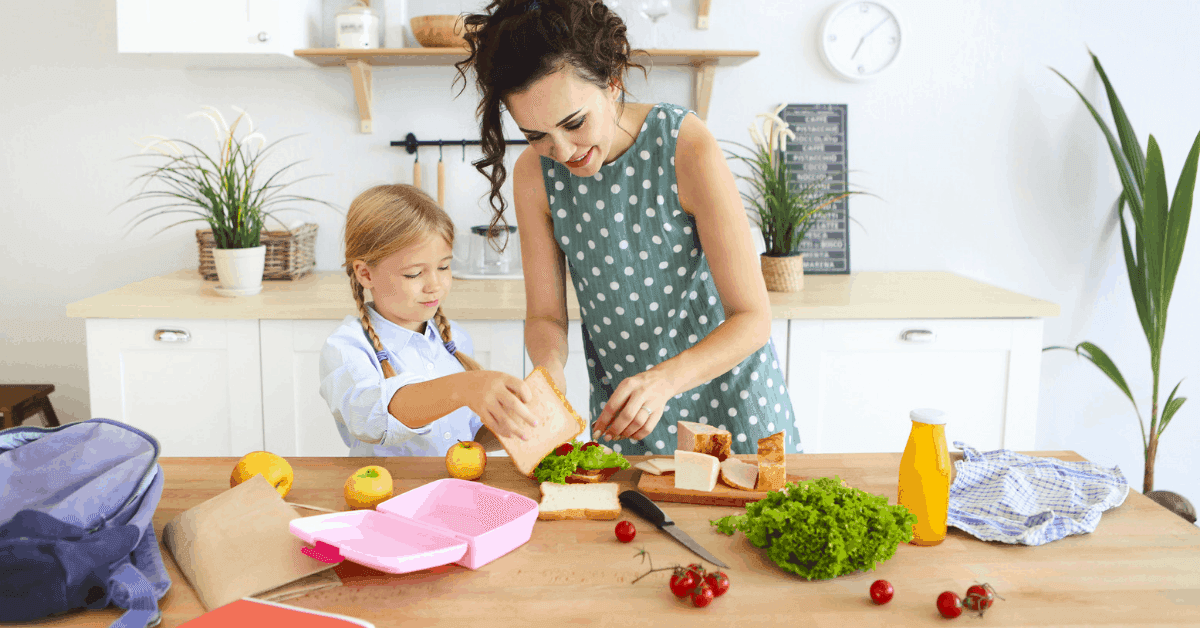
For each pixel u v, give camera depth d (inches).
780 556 33.0
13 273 101.7
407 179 101.0
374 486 39.1
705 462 40.7
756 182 91.5
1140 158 92.0
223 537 33.9
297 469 44.1
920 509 35.3
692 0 98.3
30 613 29.0
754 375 56.3
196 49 85.0
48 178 99.7
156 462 34.0
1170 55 101.2
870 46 99.5
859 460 46.1
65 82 97.7
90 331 81.1
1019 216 104.5
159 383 82.4
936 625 29.1
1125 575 32.9
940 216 104.2
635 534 36.7
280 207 101.0
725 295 48.8
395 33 93.6
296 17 89.7
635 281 53.5
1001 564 33.9
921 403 85.4
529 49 37.4
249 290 84.7
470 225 102.5
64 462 33.4
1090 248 105.2
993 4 100.0
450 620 29.5
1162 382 108.6
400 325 56.3
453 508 38.7
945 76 101.2
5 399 85.7
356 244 52.7
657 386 43.7
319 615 27.7
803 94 101.0
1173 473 111.0
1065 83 101.3
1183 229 87.1
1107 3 99.9
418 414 44.3
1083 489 41.2
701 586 30.3
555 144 40.8
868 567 32.6
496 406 40.6
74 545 28.7
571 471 41.9
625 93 46.1
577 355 84.7
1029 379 84.8
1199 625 29.0
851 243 104.3
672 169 48.4
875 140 102.2
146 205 100.2
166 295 84.7
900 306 82.5
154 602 29.4
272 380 82.0
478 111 45.2
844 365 84.2
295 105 99.3
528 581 32.4
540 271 55.5
